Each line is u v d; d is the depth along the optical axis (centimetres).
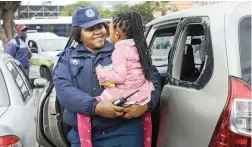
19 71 460
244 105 235
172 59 331
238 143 234
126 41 284
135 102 275
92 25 285
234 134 235
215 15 275
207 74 264
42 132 332
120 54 278
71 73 289
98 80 286
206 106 257
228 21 260
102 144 288
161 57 451
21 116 339
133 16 285
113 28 289
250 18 262
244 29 259
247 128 234
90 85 287
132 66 280
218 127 244
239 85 240
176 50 329
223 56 252
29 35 1653
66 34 2573
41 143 340
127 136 287
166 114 312
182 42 329
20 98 368
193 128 270
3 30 1561
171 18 367
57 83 286
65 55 294
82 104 273
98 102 274
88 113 274
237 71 245
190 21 311
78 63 289
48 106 328
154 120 341
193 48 337
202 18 290
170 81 322
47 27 2573
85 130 281
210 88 258
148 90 283
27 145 328
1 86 366
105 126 284
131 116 275
